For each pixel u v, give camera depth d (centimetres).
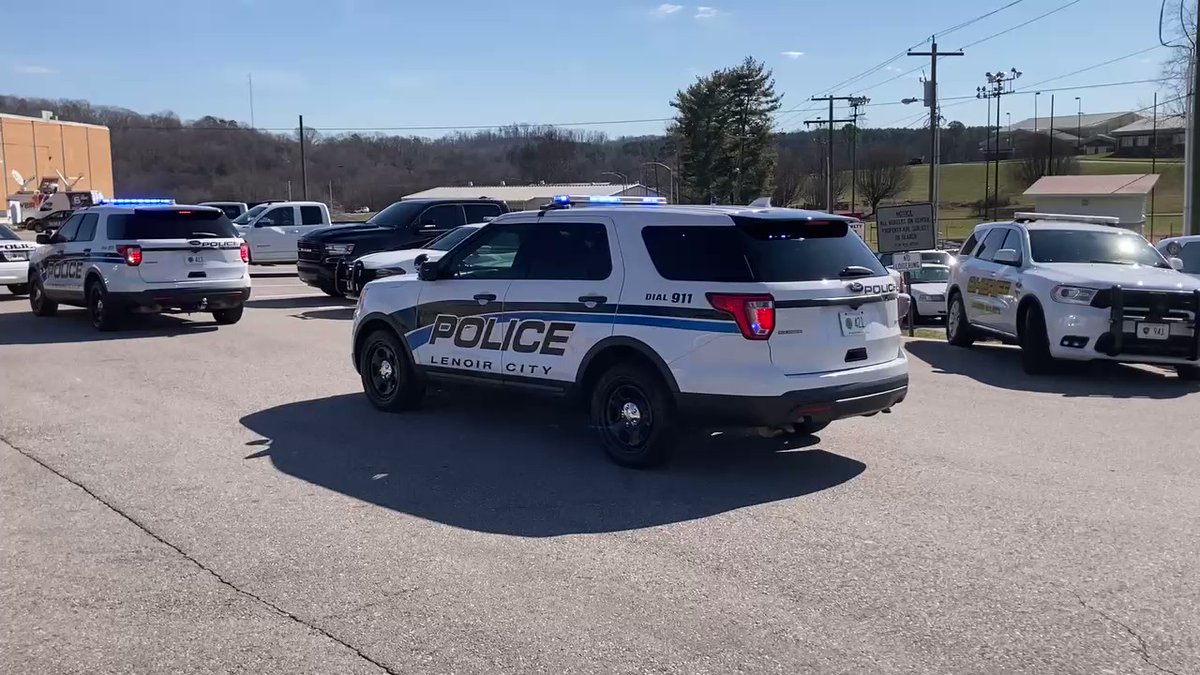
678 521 604
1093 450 795
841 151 10119
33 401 962
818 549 554
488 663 416
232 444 792
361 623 455
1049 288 1171
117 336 1446
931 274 2408
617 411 730
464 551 550
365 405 948
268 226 2941
